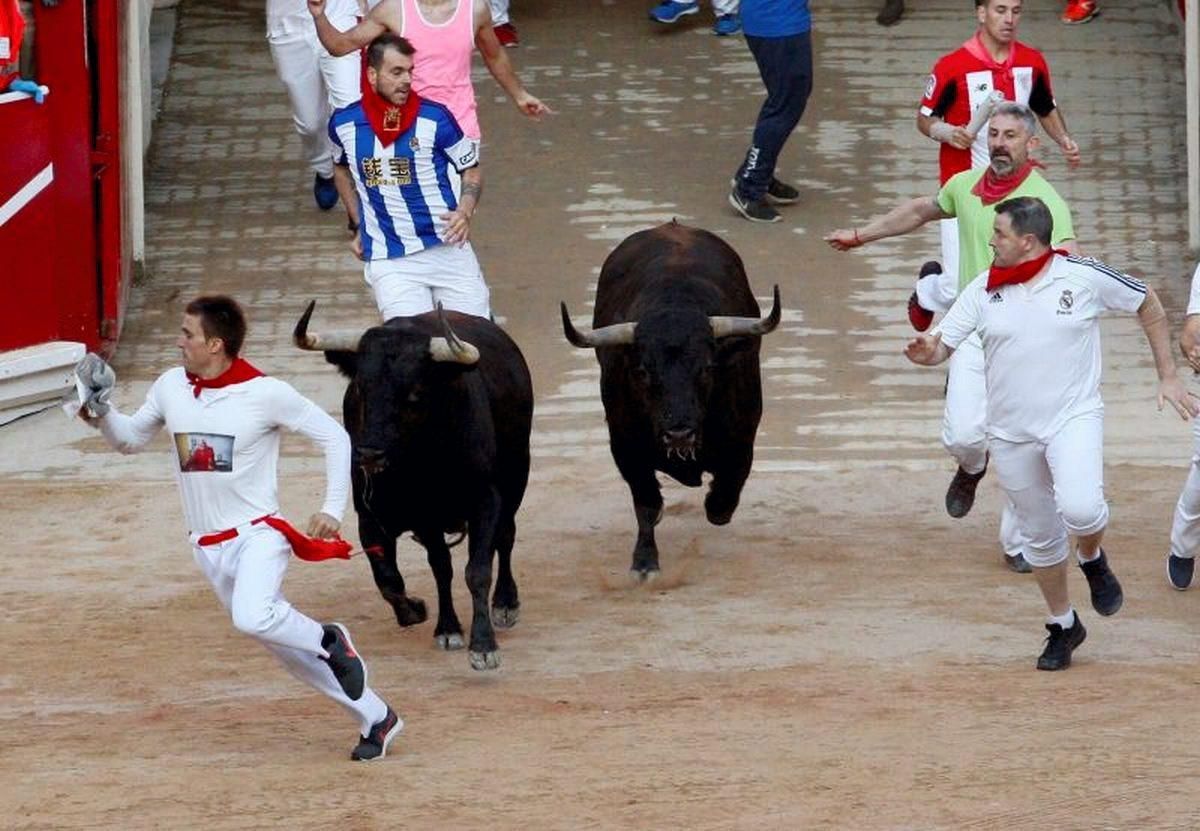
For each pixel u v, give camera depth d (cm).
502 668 3062
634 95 6306
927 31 6612
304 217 5662
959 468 3588
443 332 2903
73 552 3828
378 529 3056
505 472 3231
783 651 3127
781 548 3772
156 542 3884
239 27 6806
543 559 3744
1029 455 2839
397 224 3684
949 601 3403
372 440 2772
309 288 5244
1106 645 3106
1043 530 2878
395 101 3603
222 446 2486
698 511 4025
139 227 5247
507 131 6100
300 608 3456
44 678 3039
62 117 4669
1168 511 3903
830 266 5278
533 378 4728
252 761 2550
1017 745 2514
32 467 4359
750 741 2575
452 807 2300
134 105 5184
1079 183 5722
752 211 5488
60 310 4725
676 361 3178
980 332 2841
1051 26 6612
